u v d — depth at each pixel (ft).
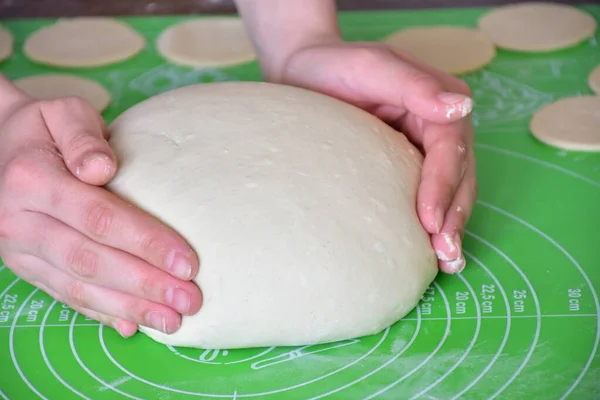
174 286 3.00
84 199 3.05
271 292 3.07
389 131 3.65
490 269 3.65
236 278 3.05
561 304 3.44
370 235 3.19
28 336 3.38
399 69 3.68
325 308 3.12
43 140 3.30
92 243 3.07
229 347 3.22
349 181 3.26
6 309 3.53
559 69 5.17
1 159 3.34
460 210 3.51
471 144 3.76
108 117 4.84
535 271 3.63
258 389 3.08
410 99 3.58
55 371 3.21
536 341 3.26
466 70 5.14
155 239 2.98
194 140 3.32
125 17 5.86
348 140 3.41
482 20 5.66
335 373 3.14
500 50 5.40
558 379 3.09
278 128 3.38
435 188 3.40
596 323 3.34
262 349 3.27
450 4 6.16
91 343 3.33
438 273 3.63
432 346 3.25
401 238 3.25
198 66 5.32
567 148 4.42
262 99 3.54
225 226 3.08
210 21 5.73
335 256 3.11
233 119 3.41
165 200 3.14
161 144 3.33
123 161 3.30
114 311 3.13
